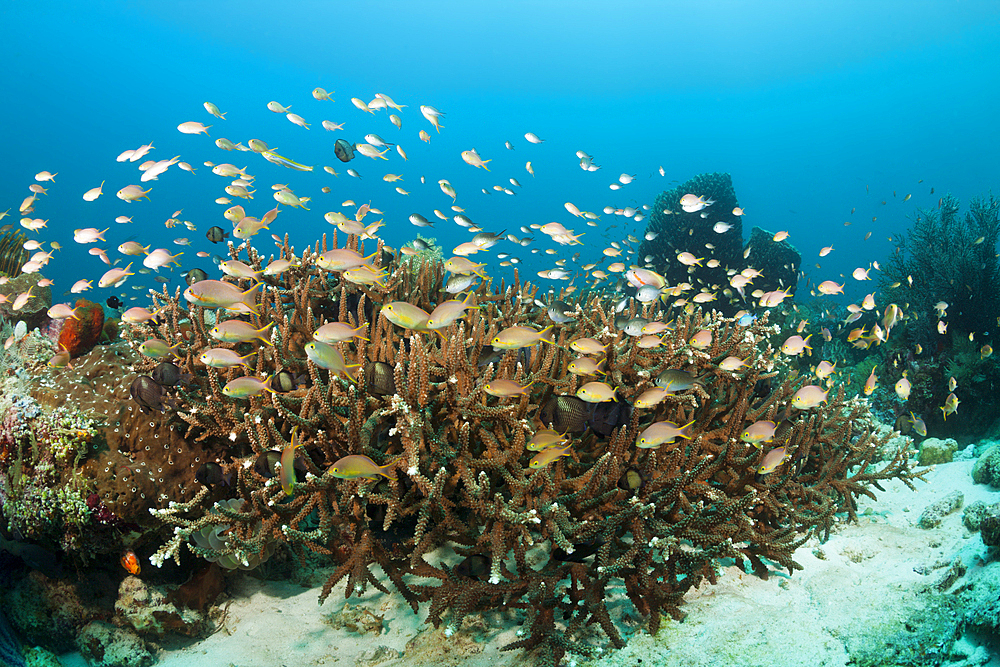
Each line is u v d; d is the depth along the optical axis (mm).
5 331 1115
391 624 769
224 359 760
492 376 799
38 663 712
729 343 917
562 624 715
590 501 713
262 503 723
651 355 897
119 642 751
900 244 2094
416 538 695
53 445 755
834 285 1552
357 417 729
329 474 661
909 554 840
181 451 812
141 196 1357
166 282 1514
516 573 784
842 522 966
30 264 1271
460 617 669
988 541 721
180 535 699
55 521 757
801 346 1080
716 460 776
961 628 643
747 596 758
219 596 819
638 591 709
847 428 990
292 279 1010
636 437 776
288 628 773
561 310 927
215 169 1349
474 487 704
